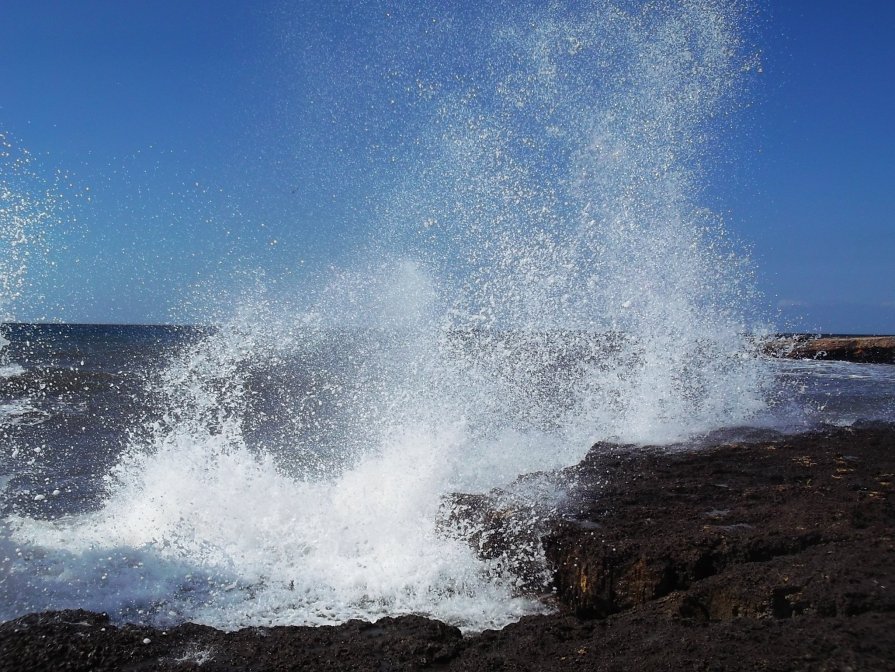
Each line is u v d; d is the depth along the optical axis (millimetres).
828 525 4141
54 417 9852
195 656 3258
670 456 6027
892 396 9852
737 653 2879
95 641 3318
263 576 4410
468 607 4055
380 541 4805
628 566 3932
